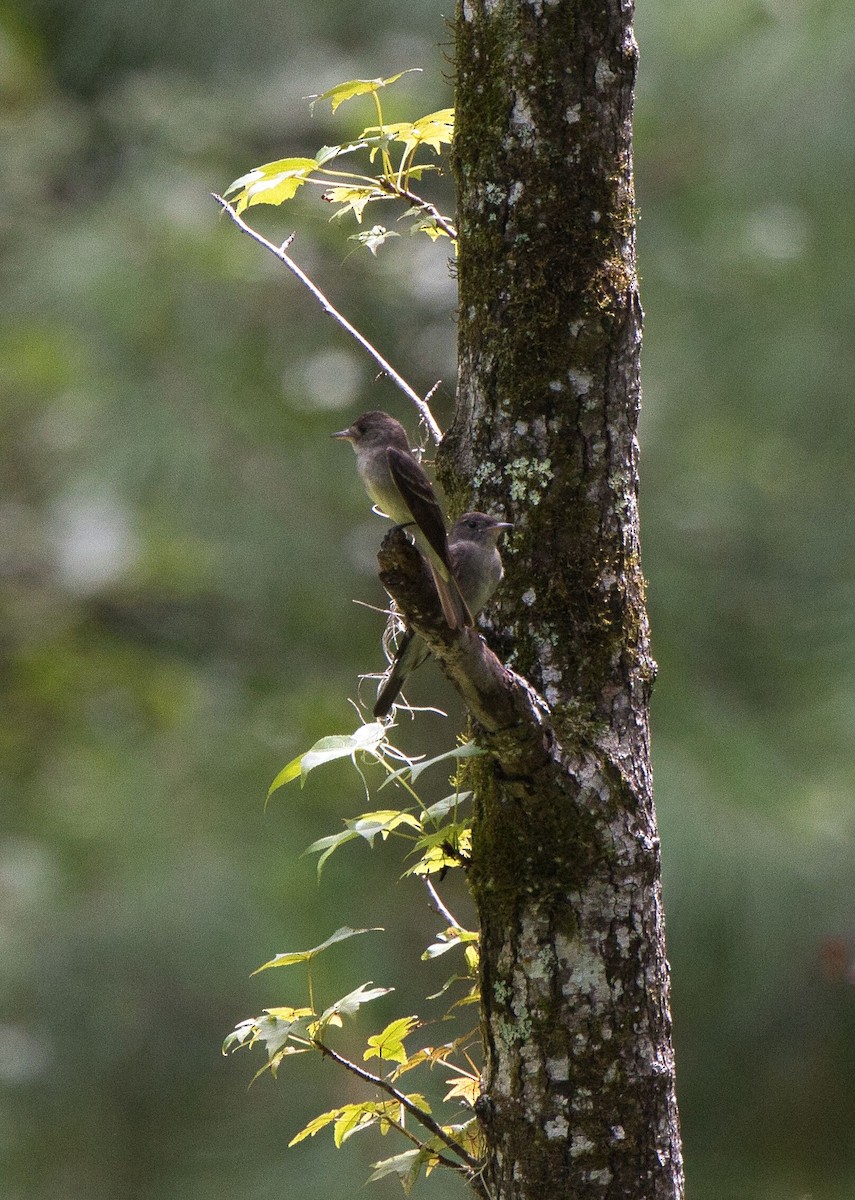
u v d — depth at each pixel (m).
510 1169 5.07
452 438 5.46
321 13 13.83
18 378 13.71
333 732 12.48
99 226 13.06
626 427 5.30
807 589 11.91
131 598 14.73
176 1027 10.80
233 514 12.44
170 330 12.62
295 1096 10.66
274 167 6.25
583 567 5.20
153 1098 10.78
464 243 5.41
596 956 5.03
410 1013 11.08
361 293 12.62
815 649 11.69
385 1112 5.66
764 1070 11.47
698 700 11.60
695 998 11.23
